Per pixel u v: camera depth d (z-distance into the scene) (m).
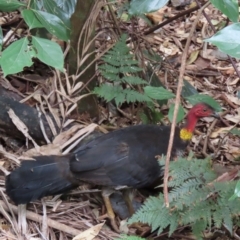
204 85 5.82
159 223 3.25
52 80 4.69
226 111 5.39
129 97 4.34
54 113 4.40
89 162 3.68
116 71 4.46
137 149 3.80
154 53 5.25
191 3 6.89
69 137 4.27
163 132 4.04
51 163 3.71
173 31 6.56
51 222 3.63
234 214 3.24
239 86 5.83
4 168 3.97
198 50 6.29
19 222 3.58
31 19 2.74
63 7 3.68
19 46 2.51
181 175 3.36
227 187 3.29
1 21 5.38
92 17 4.44
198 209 3.25
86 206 3.92
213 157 4.68
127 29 4.99
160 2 2.97
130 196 3.96
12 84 4.83
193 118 4.12
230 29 1.93
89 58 4.59
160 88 3.90
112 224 3.82
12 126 4.29
